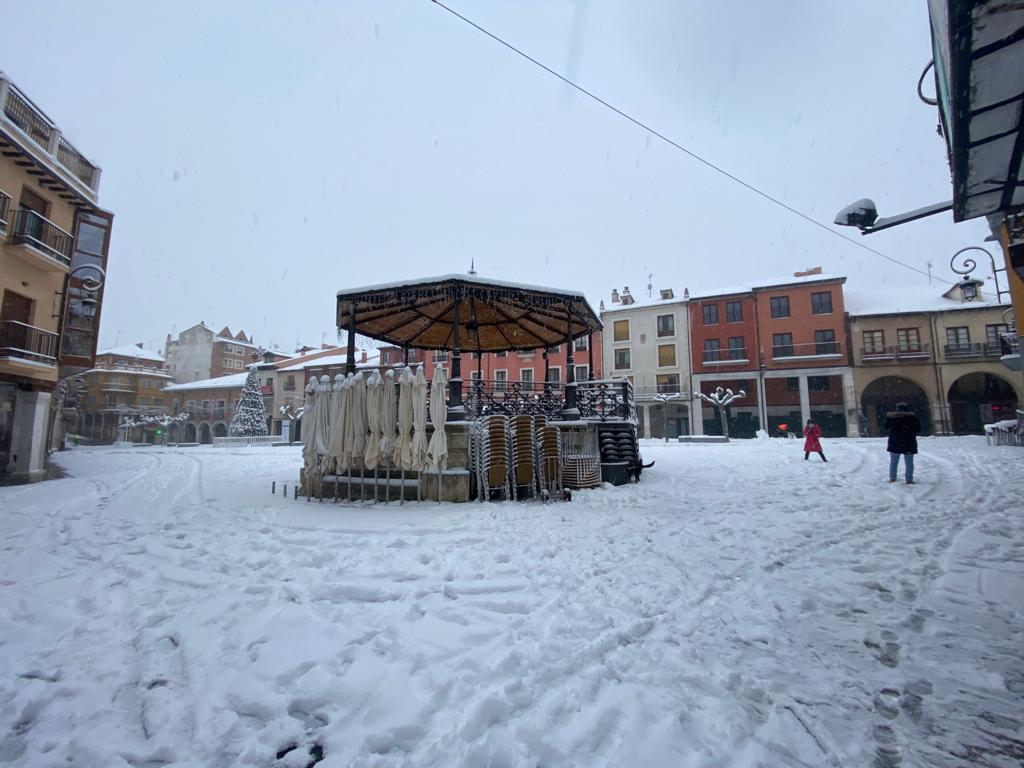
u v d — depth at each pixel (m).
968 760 2.07
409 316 12.86
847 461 14.07
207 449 36.16
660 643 3.18
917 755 2.11
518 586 4.20
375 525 6.55
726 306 41.03
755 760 2.07
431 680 2.68
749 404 40.00
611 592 4.07
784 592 4.08
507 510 7.59
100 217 19.72
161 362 68.75
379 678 2.73
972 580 4.23
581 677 2.74
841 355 36.69
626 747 2.15
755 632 3.34
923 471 11.36
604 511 7.56
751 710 2.46
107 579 4.59
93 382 61.78
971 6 2.64
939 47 3.38
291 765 2.12
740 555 5.14
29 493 11.63
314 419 9.51
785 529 6.26
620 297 46.66
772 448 20.31
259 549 5.50
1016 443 16.45
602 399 11.95
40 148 15.70
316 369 53.06
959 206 4.54
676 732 2.24
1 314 15.27
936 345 35.16
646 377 43.22
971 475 10.33
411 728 2.29
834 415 37.56
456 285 9.62
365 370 10.19
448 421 9.12
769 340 39.09
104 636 3.41
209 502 8.88
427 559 4.99
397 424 8.90
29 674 2.91
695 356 41.50
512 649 3.00
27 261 15.96
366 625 3.45
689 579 4.40
